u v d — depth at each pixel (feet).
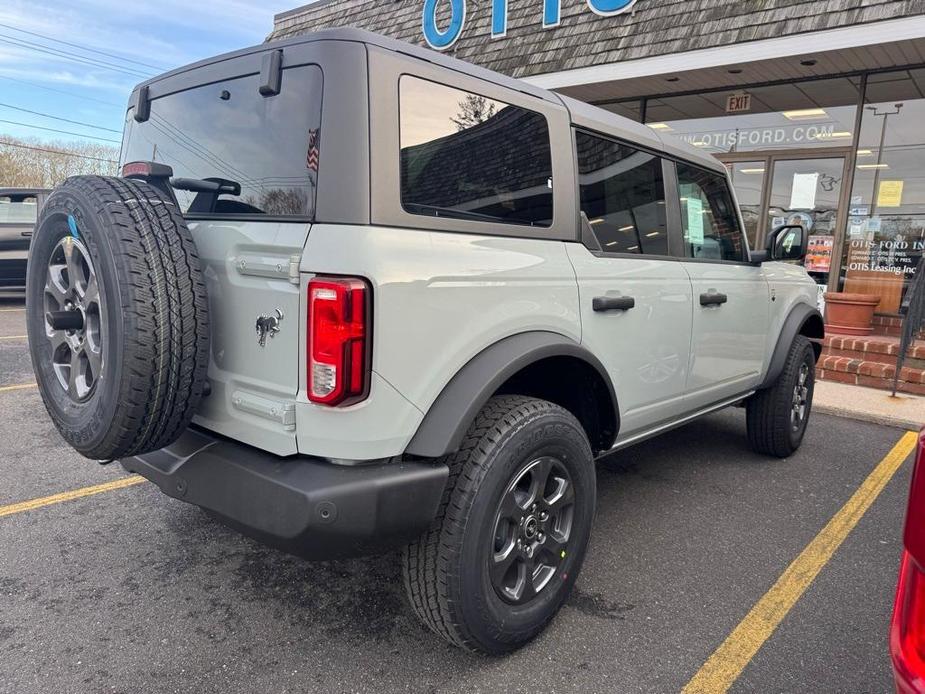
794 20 20.35
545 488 7.74
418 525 6.51
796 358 14.03
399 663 7.45
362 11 32.99
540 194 8.21
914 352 20.36
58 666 7.22
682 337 10.60
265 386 6.64
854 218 24.50
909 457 14.98
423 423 6.64
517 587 7.50
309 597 8.75
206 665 7.32
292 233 6.33
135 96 8.89
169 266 6.42
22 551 9.71
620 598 8.89
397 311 6.27
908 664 4.14
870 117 23.61
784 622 8.40
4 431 15.01
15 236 34.19
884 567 9.87
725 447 15.48
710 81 24.48
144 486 12.17
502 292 7.32
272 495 6.30
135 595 8.66
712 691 7.11
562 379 8.95
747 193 26.96
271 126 6.81
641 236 10.08
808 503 12.21
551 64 25.53
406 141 6.63
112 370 6.33
